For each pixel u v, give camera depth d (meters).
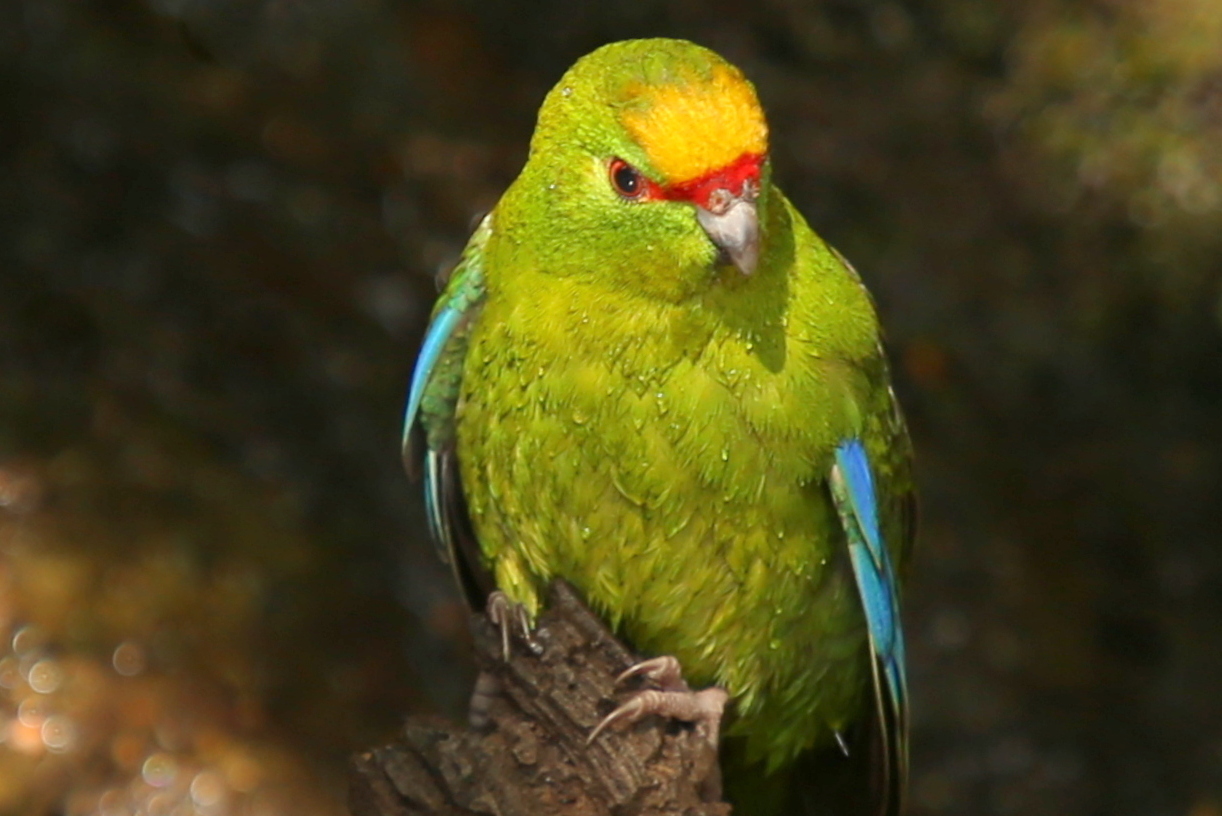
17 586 11.45
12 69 13.48
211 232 13.61
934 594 13.94
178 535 12.08
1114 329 14.56
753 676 8.21
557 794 7.32
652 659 7.73
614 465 7.75
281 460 12.88
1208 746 13.83
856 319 7.91
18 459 11.98
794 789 9.05
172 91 13.91
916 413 14.33
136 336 12.93
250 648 11.91
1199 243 14.30
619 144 7.38
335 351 13.50
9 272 12.86
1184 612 14.36
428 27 14.81
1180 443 14.59
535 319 7.71
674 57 7.44
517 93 14.79
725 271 7.48
